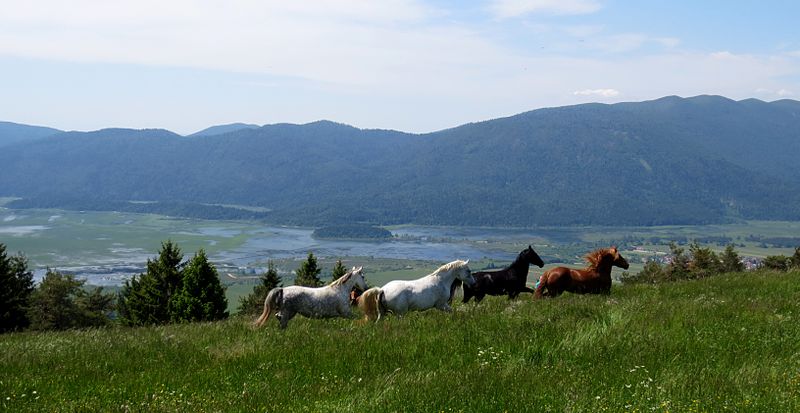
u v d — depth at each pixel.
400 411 7.13
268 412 7.28
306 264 62.09
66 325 54.28
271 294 14.60
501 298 19.84
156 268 56.56
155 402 7.65
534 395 7.52
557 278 18.56
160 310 55.81
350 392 8.02
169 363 10.09
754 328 11.09
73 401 7.78
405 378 8.30
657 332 10.80
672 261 59.84
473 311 14.63
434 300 15.66
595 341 10.09
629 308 13.45
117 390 8.35
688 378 7.95
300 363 9.68
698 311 12.89
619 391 7.65
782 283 19.17
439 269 16.02
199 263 51.91
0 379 9.09
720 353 9.45
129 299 56.75
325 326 13.73
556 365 9.02
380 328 12.49
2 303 44.53
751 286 19.25
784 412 6.82
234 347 10.98
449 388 7.76
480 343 10.52
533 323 12.01
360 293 16.38
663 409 6.85
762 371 8.28
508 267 19.72
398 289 15.38
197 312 50.91
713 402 7.06
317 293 14.81
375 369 9.20
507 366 8.87
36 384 8.67
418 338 11.03
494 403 7.26
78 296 62.31
